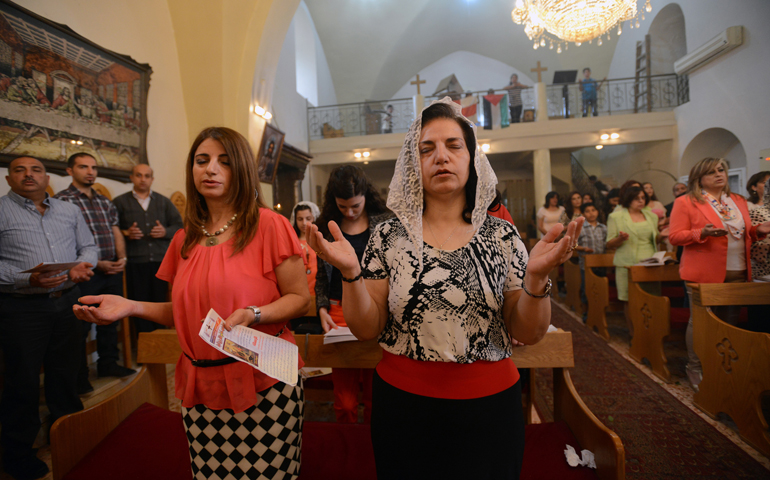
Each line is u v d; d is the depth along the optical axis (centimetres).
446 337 102
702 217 301
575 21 571
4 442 228
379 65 1411
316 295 216
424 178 110
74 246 284
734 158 909
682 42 1088
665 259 378
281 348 120
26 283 232
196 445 122
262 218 129
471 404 101
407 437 103
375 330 109
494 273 107
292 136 968
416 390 103
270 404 121
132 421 191
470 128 112
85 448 170
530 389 224
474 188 115
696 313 284
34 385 238
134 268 391
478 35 1538
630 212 434
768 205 338
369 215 213
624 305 444
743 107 796
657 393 308
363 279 111
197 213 132
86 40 377
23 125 320
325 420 281
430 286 104
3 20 305
